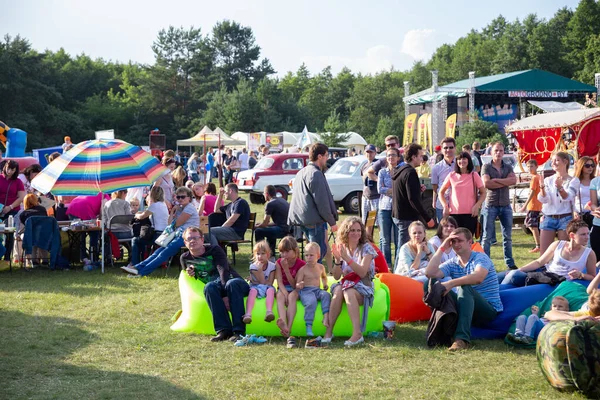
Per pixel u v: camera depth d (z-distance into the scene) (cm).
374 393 538
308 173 856
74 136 7225
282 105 7769
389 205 1028
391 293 764
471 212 989
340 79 10762
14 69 6569
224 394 540
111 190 1095
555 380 534
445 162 1094
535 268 755
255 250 739
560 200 955
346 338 711
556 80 4141
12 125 6494
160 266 1149
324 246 876
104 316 814
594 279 671
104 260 1164
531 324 668
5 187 1189
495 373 587
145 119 8194
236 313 709
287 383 564
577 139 1659
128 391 547
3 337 716
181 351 667
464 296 676
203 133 3675
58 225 1159
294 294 717
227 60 9812
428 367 607
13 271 1139
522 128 1819
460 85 4250
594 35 6688
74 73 9362
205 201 1276
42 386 560
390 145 1009
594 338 518
